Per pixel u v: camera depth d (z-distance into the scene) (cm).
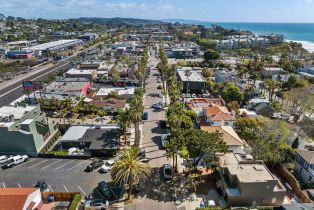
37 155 6881
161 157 6869
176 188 5662
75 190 5562
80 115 9638
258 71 16762
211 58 19425
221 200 5266
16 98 11519
